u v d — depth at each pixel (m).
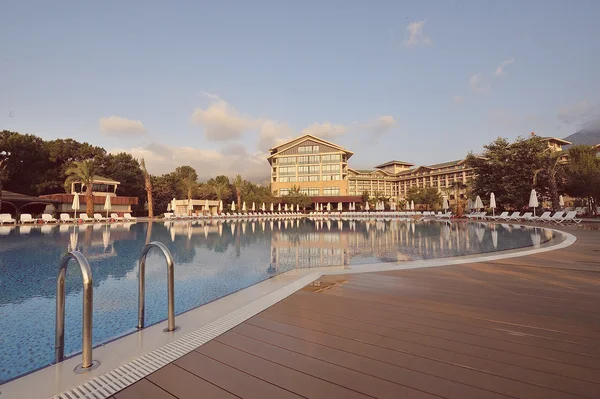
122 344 2.77
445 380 2.12
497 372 2.22
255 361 2.43
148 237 15.66
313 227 23.30
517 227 19.47
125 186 45.72
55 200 30.78
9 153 35.19
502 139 29.39
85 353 2.40
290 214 52.06
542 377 2.15
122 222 28.14
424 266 6.38
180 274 7.32
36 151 37.88
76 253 2.61
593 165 28.52
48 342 3.77
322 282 5.07
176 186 54.72
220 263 8.63
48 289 6.09
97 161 43.53
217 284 6.45
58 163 41.34
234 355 2.54
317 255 9.85
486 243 12.21
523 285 4.85
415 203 69.94
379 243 12.80
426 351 2.57
